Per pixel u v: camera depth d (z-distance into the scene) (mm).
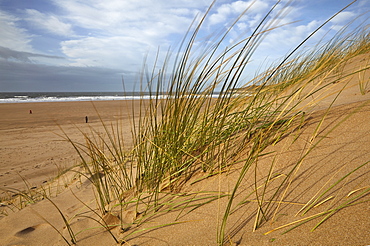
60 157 5180
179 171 1835
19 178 3982
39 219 1996
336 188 1122
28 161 4930
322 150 1438
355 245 804
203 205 1444
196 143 2021
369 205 952
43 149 5887
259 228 1068
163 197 1756
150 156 2100
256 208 1218
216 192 1521
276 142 1731
